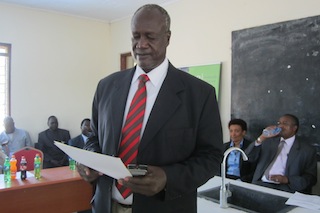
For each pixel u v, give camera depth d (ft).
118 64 17.66
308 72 9.24
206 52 12.51
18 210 8.01
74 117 16.70
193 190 3.14
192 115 3.21
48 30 15.70
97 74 17.69
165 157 3.05
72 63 16.62
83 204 9.18
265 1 10.39
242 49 11.03
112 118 3.35
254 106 10.68
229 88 11.64
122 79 3.61
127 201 3.26
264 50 10.36
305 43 9.30
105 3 14.55
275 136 9.06
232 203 6.63
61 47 16.19
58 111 16.10
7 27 14.40
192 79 3.40
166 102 3.15
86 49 17.19
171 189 2.84
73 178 8.95
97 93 3.88
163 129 3.07
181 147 3.13
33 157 11.13
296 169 8.32
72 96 16.62
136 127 3.18
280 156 8.79
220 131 3.34
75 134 16.74
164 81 3.28
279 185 8.28
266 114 10.34
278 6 10.05
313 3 9.17
